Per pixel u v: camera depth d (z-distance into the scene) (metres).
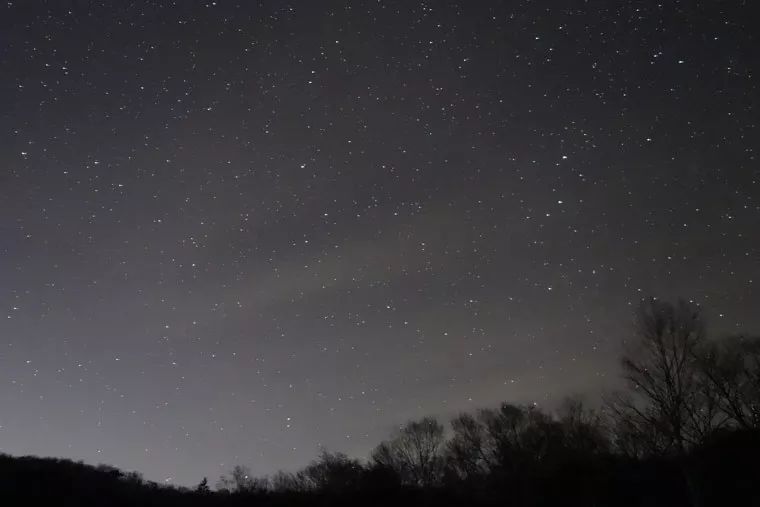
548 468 30.19
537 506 27.72
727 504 21.66
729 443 23.25
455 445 37.16
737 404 23.47
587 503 26.41
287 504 25.36
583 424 32.06
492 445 36.06
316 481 31.14
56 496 20.88
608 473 27.91
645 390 24.11
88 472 26.00
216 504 24.62
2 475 22.08
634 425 24.67
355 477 30.50
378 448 38.19
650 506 24.27
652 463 27.16
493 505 27.67
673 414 23.47
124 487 24.58
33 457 27.91
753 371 23.69
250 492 27.14
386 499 26.97
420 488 29.67
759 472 21.72
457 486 31.89
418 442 37.94
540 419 34.62
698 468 22.98
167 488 26.81
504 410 36.50
